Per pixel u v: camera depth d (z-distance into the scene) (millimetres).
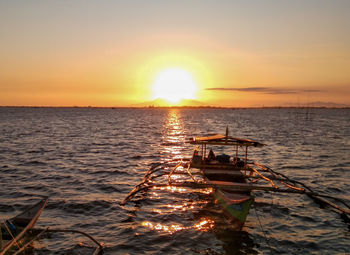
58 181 20484
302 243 11609
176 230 12602
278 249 11094
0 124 84125
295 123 105750
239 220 12477
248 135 59094
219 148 41656
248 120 131625
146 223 13320
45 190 18172
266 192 18562
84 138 49344
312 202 16703
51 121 105000
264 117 170375
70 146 38938
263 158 31875
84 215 14195
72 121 107312
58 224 13031
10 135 52000
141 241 11523
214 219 13922
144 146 40781
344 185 20375
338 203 16594
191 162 19297
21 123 90062
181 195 17656
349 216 14523
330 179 22141
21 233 10594
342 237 12203
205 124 99438
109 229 12617
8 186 18938
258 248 11156
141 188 15906
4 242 10273
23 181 20250
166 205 15828
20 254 10375
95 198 16750
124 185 19750
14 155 30906
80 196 17109
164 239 11727
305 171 25016
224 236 12117
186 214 14531
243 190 15211
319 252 10922
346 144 43844
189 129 75875
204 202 16406
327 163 28703
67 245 11125
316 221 13914
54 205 15445
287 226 13281
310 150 37938
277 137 54812
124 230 12516
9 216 13828
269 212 15047
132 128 76250
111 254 10500
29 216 11938
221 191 14883
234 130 72938
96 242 10984
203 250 10906
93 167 25484
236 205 12875
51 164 26406
